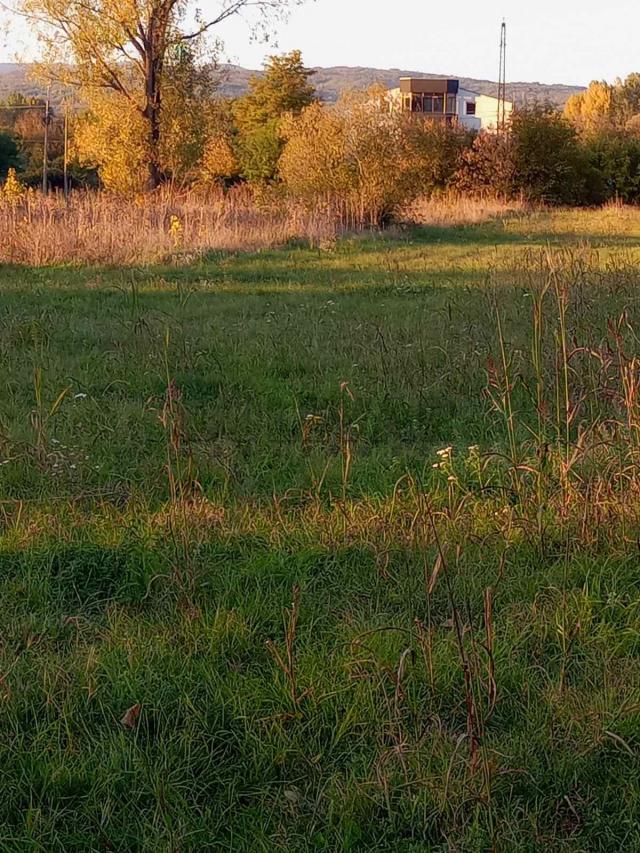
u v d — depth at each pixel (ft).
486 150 118.93
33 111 262.47
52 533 16.30
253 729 11.41
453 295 40.93
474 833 9.87
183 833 9.86
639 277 38.81
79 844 9.86
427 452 21.18
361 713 11.59
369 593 14.48
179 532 16.06
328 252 62.18
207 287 46.57
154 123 93.40
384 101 79.97
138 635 13.21
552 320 30.53
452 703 12.04
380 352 29.25
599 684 12.31
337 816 10.19
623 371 18.97
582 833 10.10
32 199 63.31
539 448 18.28
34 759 10.77
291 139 80.79
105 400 24.90
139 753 10.96
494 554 15.58
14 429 21.63
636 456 17.66
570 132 120.88
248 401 25.49
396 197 77.41
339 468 19.62
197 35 93.04
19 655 12.82
